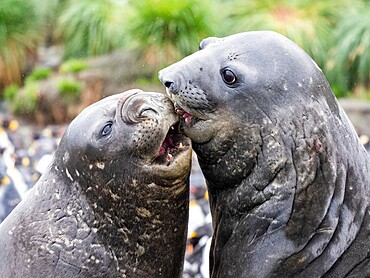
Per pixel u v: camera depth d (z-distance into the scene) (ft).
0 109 94.43
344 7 92.63
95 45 97.96
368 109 80.12
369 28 88.28
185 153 26.30
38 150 75.31
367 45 87.51
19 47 99.66
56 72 96.63
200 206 53.21
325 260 25.79
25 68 99.60
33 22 101.81
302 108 25.86
